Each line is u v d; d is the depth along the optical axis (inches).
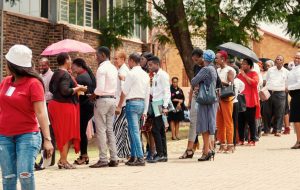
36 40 1078.4
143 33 1450.5
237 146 790.5
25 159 323.3
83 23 1212.5
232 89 689.6
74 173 541.6
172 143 883.4
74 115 572.1
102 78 578.6
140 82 588.7
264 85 985.5
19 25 1031.0
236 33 1114.7
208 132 621.0
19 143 325.4
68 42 772.0
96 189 452.1
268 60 997.8
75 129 573.9
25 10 1053.8
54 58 1089.4
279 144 815.1
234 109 727.1
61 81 564.4
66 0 1154.7
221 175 517.3
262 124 987.9
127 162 598.9
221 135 704.4
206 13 1109.1
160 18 1211.2
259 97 880.9
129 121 592.7
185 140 948.0
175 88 1020.5
